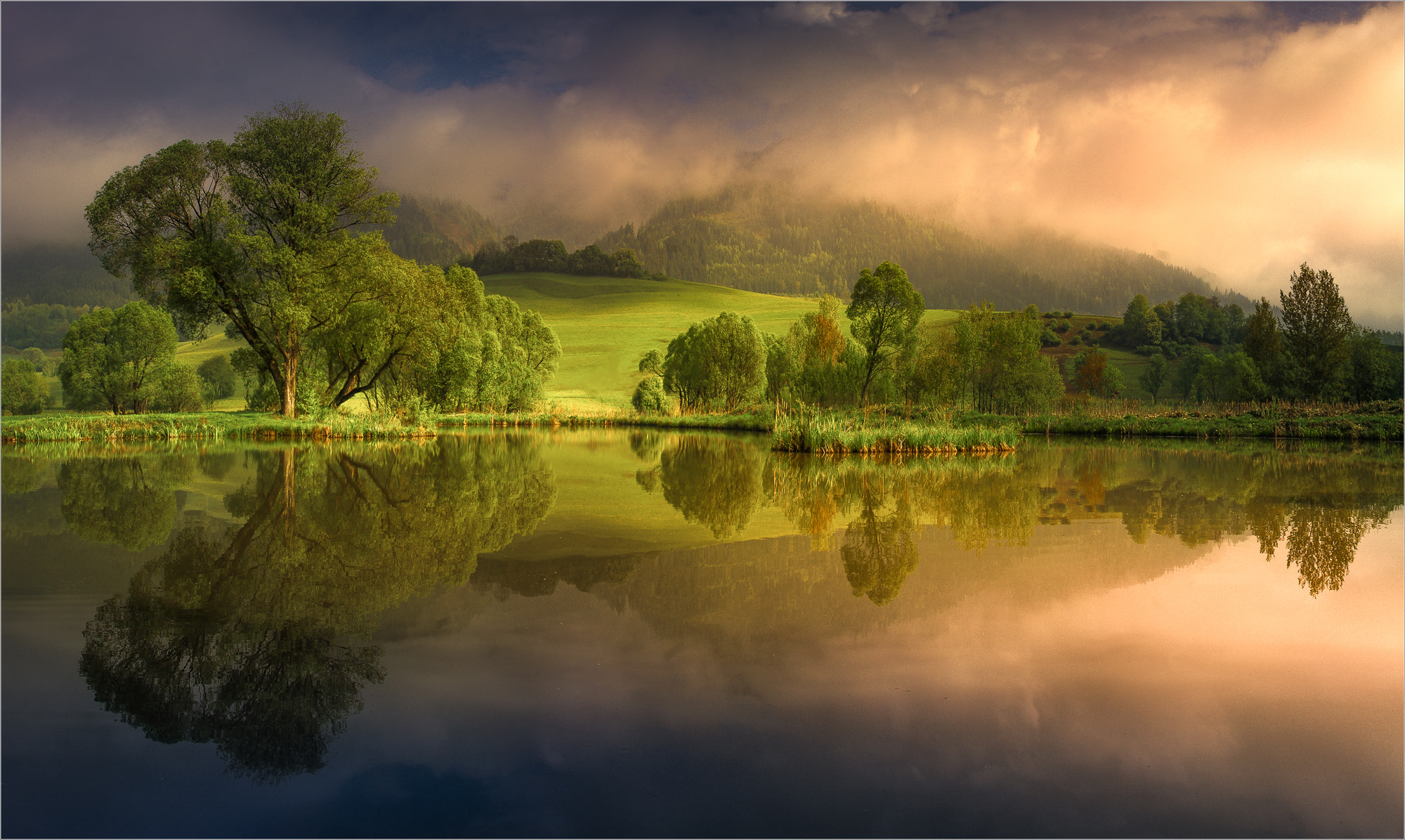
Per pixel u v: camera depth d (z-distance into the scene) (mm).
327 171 35969
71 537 10148
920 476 19953
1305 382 59938
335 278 36000
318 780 3939
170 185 32500
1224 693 5184
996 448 29672
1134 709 4891
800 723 4625
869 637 6246
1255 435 45906
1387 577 8586
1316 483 19219
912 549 10000
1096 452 31344
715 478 19109
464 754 4211
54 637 6039
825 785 3893
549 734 4449
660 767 4066
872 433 28781
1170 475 20984
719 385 61875
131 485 15977
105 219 31641
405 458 23859
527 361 64375
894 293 49531
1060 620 6809
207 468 19625
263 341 37156
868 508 13672
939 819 3588
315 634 6168
